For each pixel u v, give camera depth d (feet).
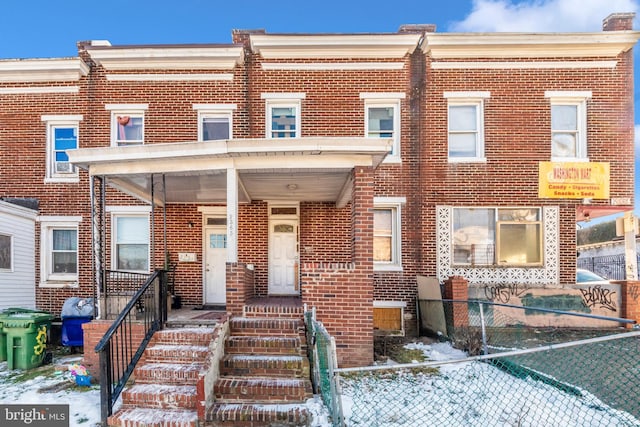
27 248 32.60
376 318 33.68
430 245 33.78
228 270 21.59
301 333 20.38
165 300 22.21
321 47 34.06
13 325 22.91
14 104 34.68
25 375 21.75
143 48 33.55
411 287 33.65
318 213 33.73
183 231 33.68
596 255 68.54
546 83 34.22
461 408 16.21
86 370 20.02
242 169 21.99
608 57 34.17
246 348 19.53
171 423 15.48
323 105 34.37
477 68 34.37
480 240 34.12
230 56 33.71
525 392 17.76
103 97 34.40
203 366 16.72
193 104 34.27
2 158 34.40
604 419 14.97
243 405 16.46
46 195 34.06
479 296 31.96
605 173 33.88
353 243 22.77
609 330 31.01
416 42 33.86
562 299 31.91
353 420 15.02
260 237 33.37
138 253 34.12
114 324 17.16
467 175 34.06
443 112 34.37
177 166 22.06
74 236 34.40
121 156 21.52
